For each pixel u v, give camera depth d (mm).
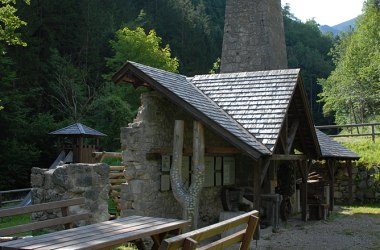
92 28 35125
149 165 9602
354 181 18078
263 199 11266
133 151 9430
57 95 29688
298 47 67375
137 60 28719
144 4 44906
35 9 31391
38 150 25219
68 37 34344
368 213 14945
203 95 11633
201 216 10961
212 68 39094
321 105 62062
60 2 33594
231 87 11930
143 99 9766
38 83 29719
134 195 9320
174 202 10414
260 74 12078
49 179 9242
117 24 38156
